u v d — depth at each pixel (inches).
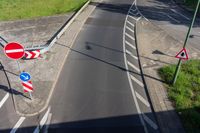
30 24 1003.9
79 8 1280.8
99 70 677.3
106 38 914.1
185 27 1156.5
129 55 785.6
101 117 495.2
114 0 1628.9
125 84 618.5
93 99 549.6
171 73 666.2
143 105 542.0
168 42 927.7
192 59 799.1
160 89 603.2
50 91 562.9
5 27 956.6
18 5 1242.6
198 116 500.4
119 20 1163.3
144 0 1727.4
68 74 646.5
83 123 475.8
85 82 614.5
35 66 671.8
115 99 555.2
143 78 650.8
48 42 831.7
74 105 525.3
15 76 621.6
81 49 802.2
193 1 1675.7
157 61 757.3
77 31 958.4
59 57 729.6
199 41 981.2
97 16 1199.6
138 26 1099.3
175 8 1553.9
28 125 462.6
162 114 512.7
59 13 1196.5
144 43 895.1
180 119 499.5
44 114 493.7
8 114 490.3
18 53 467.8
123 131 463.2
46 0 1375.5
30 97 533.0
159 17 1300.4
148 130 470.6
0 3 1230.9
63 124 470.0
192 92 603.5
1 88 572.7
